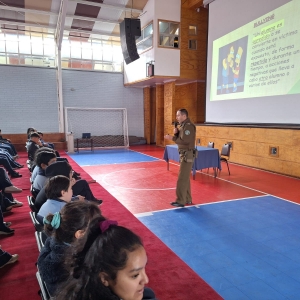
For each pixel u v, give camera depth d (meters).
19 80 11.48
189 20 10.60
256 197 4.68
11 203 3.91
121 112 13.64
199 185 5.52
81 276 0.76
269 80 6.68
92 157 9.60
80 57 12.62
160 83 12.27
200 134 9.38
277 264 2.54
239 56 7.68
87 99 12.84
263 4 6.76
